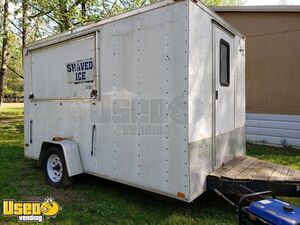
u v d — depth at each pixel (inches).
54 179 171.9
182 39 112.8
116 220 123.4
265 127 309.3
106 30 142.9
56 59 175.6
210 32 130.2
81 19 461.1
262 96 310.2
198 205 138.8
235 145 164.2
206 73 126.9
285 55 295.6
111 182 176.4
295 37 289.6
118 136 138.6
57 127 176.7
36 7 471.5
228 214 129.2
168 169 118.3
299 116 289.3
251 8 303.1
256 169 136.4
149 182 125.5
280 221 79.8
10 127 466.9
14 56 558.3
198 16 118.7
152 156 124.0
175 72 115.3
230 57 155.9
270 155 250.4
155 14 121.2
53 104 178.9
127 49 133.2
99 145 149.3
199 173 120.0
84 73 156.8
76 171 160.1
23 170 204.7
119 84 137.5
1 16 470.0
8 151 269.0
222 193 122.2
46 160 176.4
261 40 307.7
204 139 124.8
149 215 127.4
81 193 157.3
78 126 162.1
